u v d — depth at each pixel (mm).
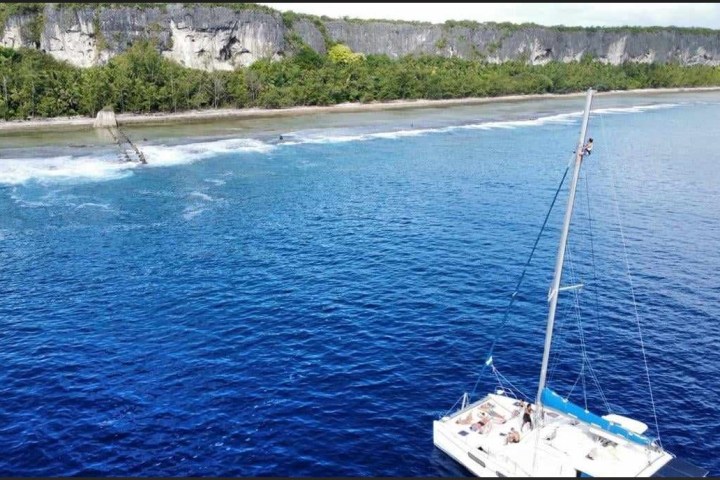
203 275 54719
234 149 120750
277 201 81062
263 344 42125
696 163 104500
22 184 89875
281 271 55562
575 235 65562
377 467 30156
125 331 44094
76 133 139125
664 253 60031
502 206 77500
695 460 30625
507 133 143875
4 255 60062
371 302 48844
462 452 29344
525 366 39594
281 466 30234
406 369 39062
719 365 39438
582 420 29000
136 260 58688
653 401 35719
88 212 75688
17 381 37438
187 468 30078
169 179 94000
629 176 94250
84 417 33906
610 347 41875
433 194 84125
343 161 108875
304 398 35844
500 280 53312
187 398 35750
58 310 47625
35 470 29812
